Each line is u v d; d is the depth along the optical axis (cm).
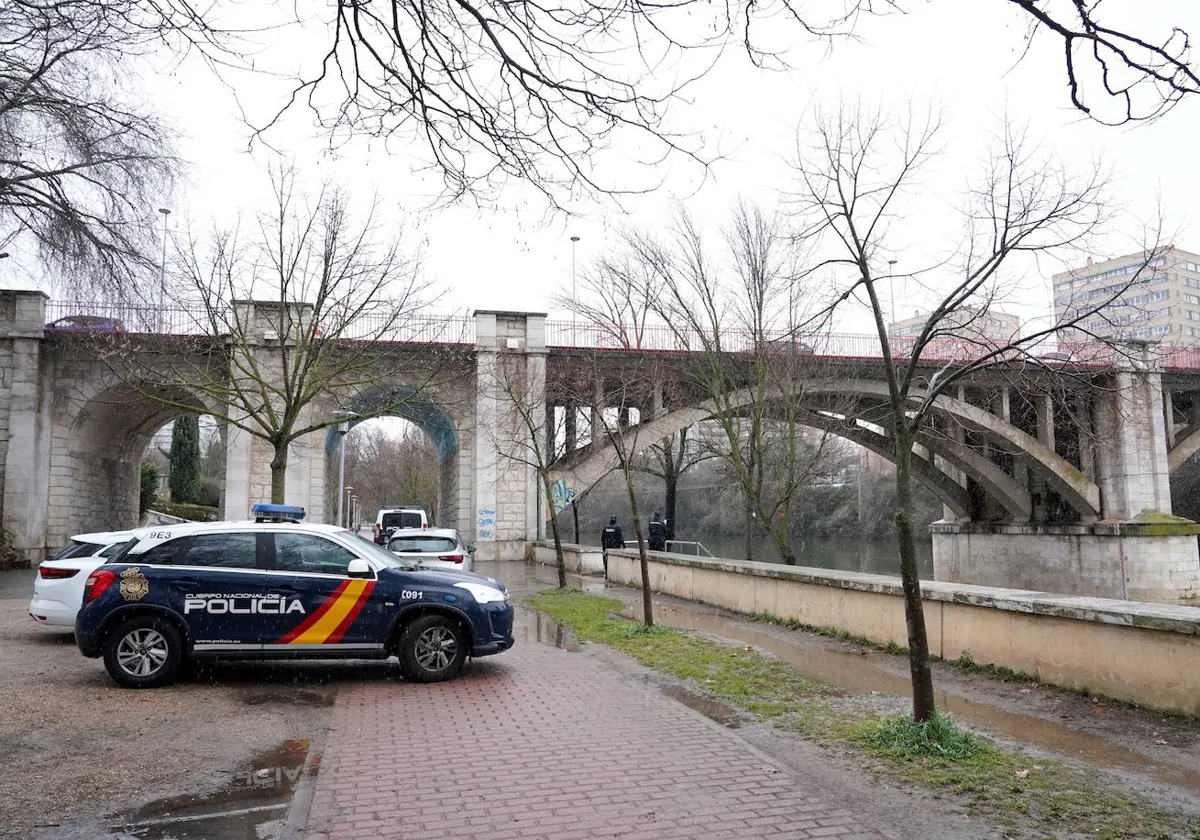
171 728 639
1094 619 705
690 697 764
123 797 482
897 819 439
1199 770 515
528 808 459
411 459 6375
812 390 2380
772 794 481
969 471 4075
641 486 6944
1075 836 412
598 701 745
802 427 2877
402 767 537
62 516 2931
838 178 741
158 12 419
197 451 5778
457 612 846
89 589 796
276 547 837
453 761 551
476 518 3144
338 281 1683
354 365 2003
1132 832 416
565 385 2784
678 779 510
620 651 1030
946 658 902
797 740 606
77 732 623
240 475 2945
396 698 759
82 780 510
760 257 2233
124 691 774
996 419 3450
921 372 1652
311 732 634
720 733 625
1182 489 5188
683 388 2952
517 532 3170
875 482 5978
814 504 6544
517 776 517
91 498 3180
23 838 419
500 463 3123
